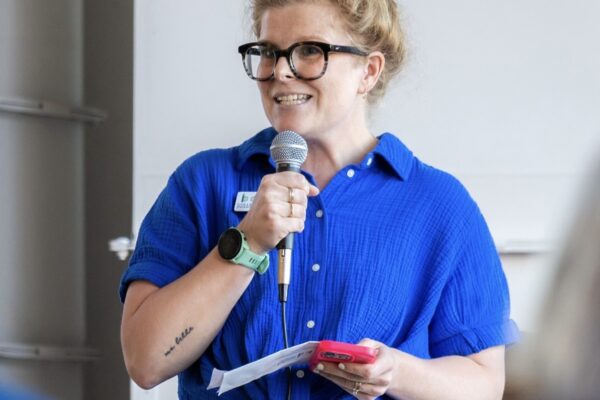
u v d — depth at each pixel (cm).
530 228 793
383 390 409
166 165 800
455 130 796
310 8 439
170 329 421
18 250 937
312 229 444
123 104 925
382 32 455
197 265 431
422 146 795
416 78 629
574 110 798
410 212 454
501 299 465
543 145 798
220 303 421
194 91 802
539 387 182
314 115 441
